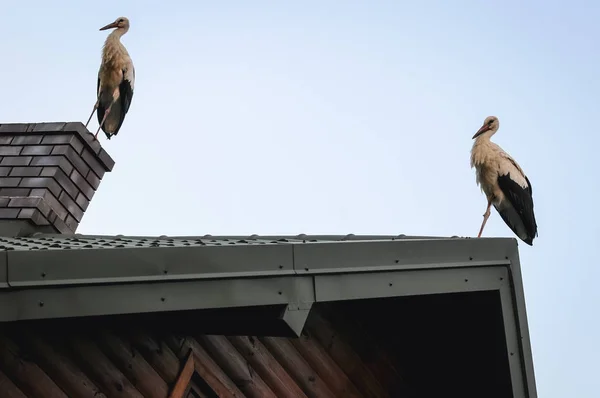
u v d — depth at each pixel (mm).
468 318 10922
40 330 8531
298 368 10852
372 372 11602
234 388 10203
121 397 9070
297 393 10750
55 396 8508
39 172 12820
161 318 8828
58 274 7137
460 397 11898
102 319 8539
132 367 9234
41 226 12086
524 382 10328
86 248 7395
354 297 9016
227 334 9414
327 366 11133
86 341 8906
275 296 8445
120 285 7492
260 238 10750
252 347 10477
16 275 6938
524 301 10312
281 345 10773
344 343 11398
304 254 8672
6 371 8203
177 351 9727
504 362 10508
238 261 8211
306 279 8703
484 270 10078
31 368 8375
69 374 8680
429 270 9625
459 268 9852
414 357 12078
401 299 11016
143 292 7617
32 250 7094
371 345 11656
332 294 8852
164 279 7703
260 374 10484
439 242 9695
